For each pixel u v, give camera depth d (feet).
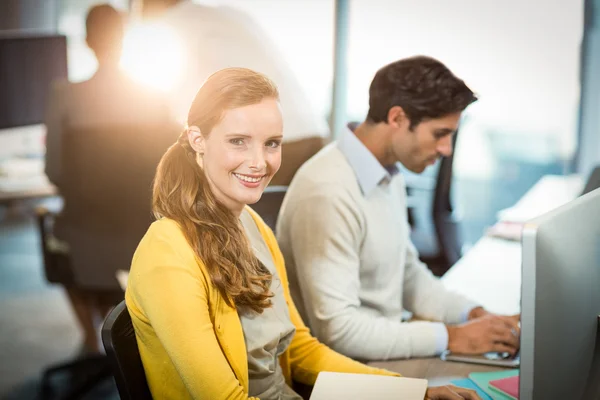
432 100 5.23
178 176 4.06
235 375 4.05
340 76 14.20
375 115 5.41
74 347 11.13
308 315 5.32
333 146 5.66
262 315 4.26
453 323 5.89
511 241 8.00
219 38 8.49
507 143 15.02
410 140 5.39
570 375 3.63
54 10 15.96
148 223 8.91
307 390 4.93
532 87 14.19
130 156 8.67
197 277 3.88
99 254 9.13
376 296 5.62
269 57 8.57
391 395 4.00
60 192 9.12
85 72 16.12
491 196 15.48
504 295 6.31
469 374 4.83
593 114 13.34
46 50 10.82
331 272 5.22
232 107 3.92
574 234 3.55
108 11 8.54
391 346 5.09
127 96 8.45
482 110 14.73
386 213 5.60
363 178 5.44
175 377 4.02
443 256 9.43
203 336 3.79
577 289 3.56
